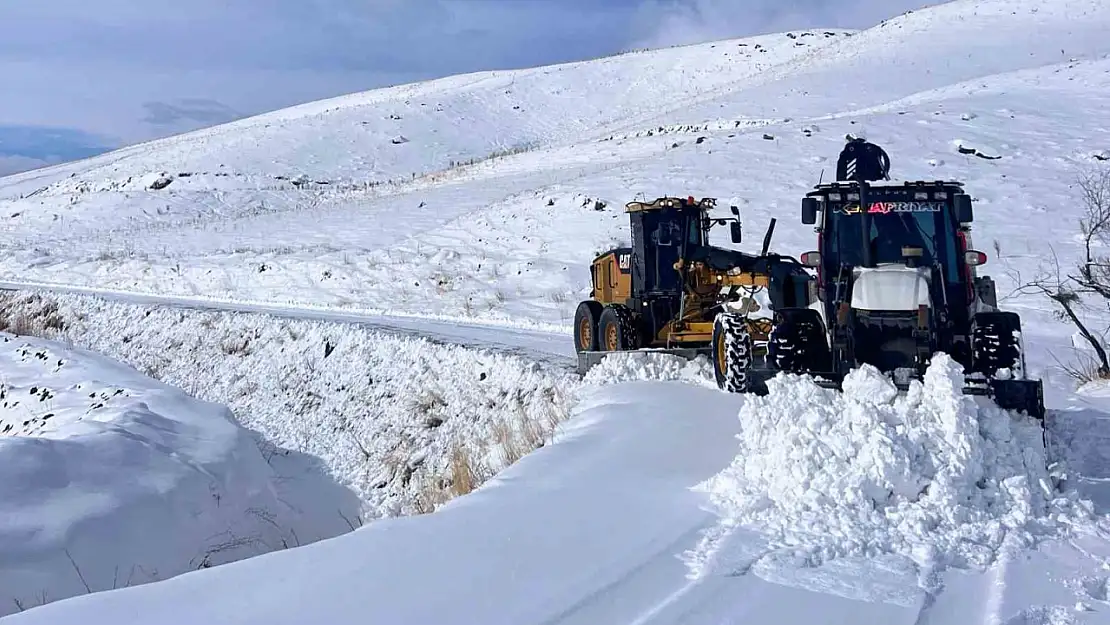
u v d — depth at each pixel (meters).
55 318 27.64
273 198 52.75
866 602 4.45
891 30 71.50
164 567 9.72
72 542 9.03
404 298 24.97
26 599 8.06
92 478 10.46
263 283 28.78
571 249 26.91
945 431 5.98
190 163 62.59
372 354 18.56
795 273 11.00
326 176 59.88
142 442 12.11
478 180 45.75
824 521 5.46
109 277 32.66
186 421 14.26
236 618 4.45
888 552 5.12
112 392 15.67
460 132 71.75
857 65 60.31
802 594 4.55
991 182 27.16
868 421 6.01
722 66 82.94
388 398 16.94
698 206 13.24
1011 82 44.62
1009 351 7.92
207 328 23.27
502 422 13.34
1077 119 33.88
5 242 42.28
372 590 4.76
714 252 12.25
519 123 74.69
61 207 51.78
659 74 84.81
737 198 28.47
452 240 30.16
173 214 49.06
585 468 7.35
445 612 4.44
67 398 15.97
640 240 13.09
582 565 5.05
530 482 7.01
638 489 6.64
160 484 11.02
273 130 72.75
